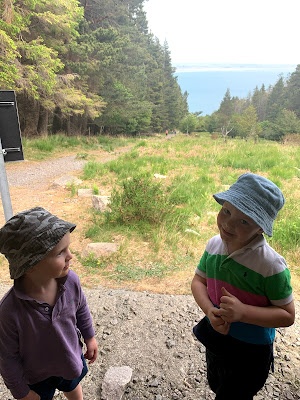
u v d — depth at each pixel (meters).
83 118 35.31
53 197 8.81
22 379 1.53
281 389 2.40
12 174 13.12
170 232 5.78
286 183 9.95
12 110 4.02
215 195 1.49
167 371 2.63
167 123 84.38
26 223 1.34
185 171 11.55
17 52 15.07
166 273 4.50
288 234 5.53
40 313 1.47
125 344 2.96
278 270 1.46
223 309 1.47
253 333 1.58
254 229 1.43
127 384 2.47
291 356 2.78
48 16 19.55
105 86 35.75
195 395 2.38
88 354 1.92
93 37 29.39
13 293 1.46
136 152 15.90
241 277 1.51
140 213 6.27
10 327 1.44
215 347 1.69
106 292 3.95
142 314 3.44
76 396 1.94
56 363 1.60
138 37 64.06
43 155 18.17
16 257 1.35
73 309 1.63
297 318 3.40
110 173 11.97
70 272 1.67
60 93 22.45
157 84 72.50
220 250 1.64
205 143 22.17
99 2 36.09
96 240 5.63
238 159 13.66
